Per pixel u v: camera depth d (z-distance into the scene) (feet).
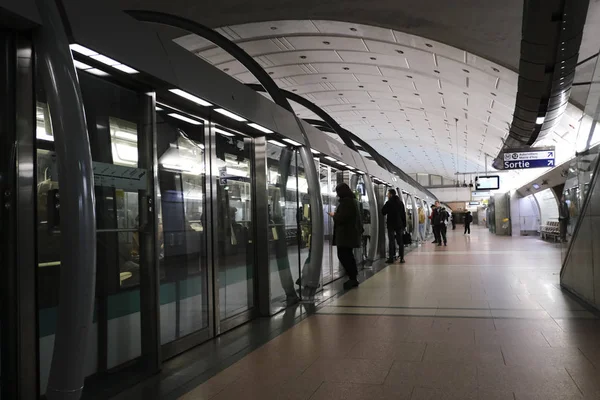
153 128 13.51
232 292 18.76
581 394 11.02
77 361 9.44
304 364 13.79
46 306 10.14
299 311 21.75
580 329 17.07
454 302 22.95
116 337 12.18
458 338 16.28
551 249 58.39
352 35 45.88
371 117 87.15
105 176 11.92
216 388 12.02
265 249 20.80
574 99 44.50
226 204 18.63
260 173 20.98
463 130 88.84
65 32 9.86
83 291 9.33
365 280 31.91
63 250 9.28
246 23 41.42
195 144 16.63
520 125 44.37
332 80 62.69
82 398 11.19
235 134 19.70
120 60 11.30
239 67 55.52
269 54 52.11
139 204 13.07
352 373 12.91
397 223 42.57
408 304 22.75
